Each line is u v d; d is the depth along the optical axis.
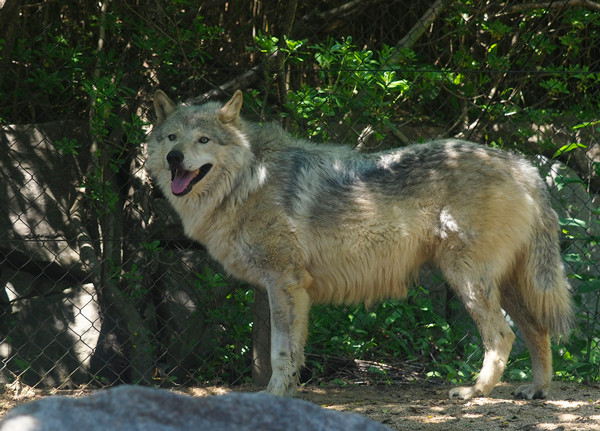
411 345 14.34
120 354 13.27
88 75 13.87
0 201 13.82
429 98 16.41
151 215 14.55
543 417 9.61
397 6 18.38
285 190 10.73
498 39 15.78
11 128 14.21
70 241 13.54
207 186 10.73
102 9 15.03
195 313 13.72
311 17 17.53
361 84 12.56
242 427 4.81
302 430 4.87
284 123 13.88
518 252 11.09
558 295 11.04
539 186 11.19
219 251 11.00
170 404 4.84
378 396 11.69
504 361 10.86
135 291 13.38
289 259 10.64
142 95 15.09
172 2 14.02
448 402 10.81
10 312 13.32
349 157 11.18
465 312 14.86
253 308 12.70
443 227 10.74
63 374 13.10
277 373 10.55
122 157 14.99
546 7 14.79
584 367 12.24
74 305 13.42
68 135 14.54
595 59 18.28
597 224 15.05
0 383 12.59
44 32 14.08
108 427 4.56
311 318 13.70
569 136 15.91
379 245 10.86
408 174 10.91
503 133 15.67
